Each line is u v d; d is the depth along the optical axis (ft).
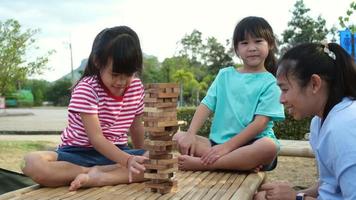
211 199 6.73
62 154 7.90
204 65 153.38
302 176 16.52
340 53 5.87
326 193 6.03
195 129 10.11
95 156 8.20
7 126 46.80
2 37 44.70
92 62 7.97
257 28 10.02
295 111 6.04
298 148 12.85
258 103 9.82
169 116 6.89
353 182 5.25
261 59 10.17
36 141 29.73
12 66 44.57
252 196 7.57
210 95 10.51
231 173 9.11
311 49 5.91
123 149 8.66
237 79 10.30
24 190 7.37
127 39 7.42
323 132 5.83
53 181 7.61
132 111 8.58
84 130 8.05
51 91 147.43
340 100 5.77
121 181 7.81
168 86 6.82
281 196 6.84
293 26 125.18
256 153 8.91
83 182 7.43
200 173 9.09
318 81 5.75
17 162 20.95
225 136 10.03
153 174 7.06
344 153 5.32
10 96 115.65
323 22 123.75
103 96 8.01
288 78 5.93
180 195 6.99
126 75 7.58
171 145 7.06
